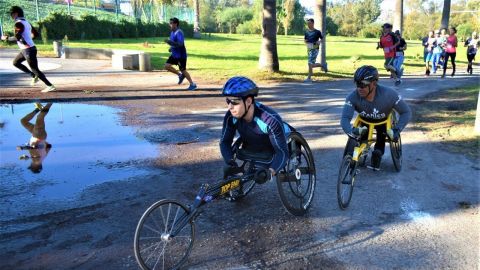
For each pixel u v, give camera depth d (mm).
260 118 3699
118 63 17031
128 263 3518
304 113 9148
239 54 25250
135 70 16609
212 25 87812
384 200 4793
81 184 5137
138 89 11891
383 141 5332
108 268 3443
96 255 3627
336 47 35656
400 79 14430
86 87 12008
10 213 4367
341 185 4480
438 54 17219
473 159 6180
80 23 35938
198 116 8695
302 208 4414
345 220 4305
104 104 9727
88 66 17547
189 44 35094
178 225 3340
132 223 4188
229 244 3814
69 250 3703
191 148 6586
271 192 4953
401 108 4863
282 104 10094
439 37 17203
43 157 6059
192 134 7375
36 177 5328
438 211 4516
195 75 14797
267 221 4254
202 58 21922
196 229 4070
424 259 3598
